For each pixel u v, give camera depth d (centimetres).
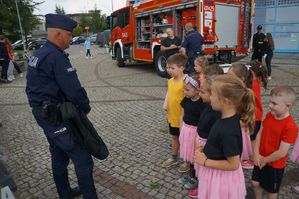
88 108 260
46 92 241
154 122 546
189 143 303
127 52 1320
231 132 199
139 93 801
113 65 1504
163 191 317
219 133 204
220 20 951
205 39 904
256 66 329
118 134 492
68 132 248
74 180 345
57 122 243
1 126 535
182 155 314
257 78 330
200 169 233
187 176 335
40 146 453
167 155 405
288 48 1595
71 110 238
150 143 448
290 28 1562
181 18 968
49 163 394
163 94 776
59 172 290
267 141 251
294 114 553
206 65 349
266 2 1591
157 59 1062
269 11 1598
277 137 244
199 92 267
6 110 669
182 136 309
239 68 300
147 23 1147
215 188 218
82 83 989
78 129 247
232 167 202
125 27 1288
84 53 2541
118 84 949
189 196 306
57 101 246
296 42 1566
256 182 267
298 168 354
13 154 423
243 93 200
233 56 1038
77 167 256
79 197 309
